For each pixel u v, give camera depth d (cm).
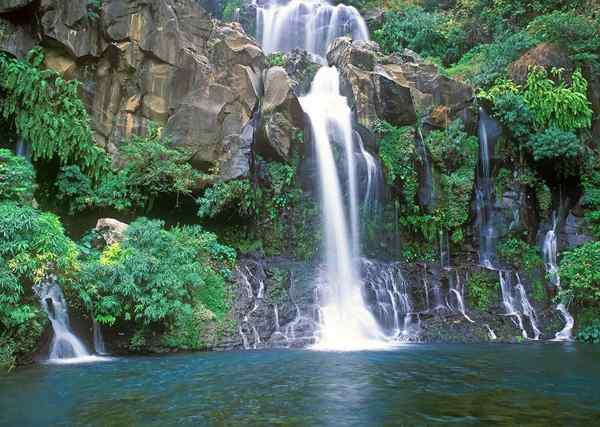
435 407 648
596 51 2275
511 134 1980
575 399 691
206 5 3020
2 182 1165
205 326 1230
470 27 2747
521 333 1522
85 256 1221
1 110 1490
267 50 2783
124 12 1636
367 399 688
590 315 1575
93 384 786
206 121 1633
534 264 1797
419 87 2009
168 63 1670
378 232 1736
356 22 2872
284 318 1343
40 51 1554
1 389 753
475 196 1894
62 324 1066
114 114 1642
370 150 1816
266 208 1638
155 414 614
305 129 1719
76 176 1512
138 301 1123
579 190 1997
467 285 1623
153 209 1611
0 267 950
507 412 625
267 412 622
